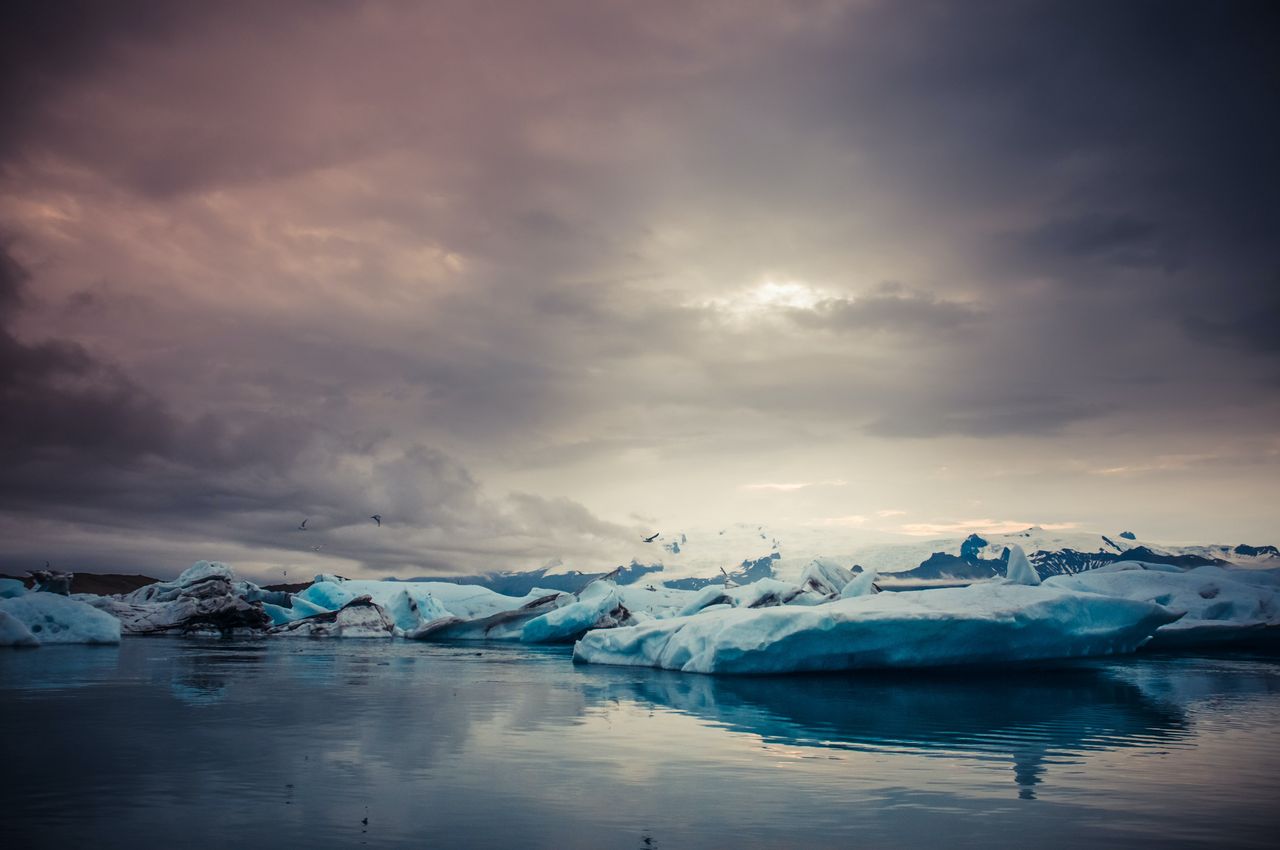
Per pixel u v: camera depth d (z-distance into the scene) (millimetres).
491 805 8898
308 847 7461
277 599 55000
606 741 12719
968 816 8562
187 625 45781
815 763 11117
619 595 45281
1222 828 8195
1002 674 23531
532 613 47344
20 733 13164
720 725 14336
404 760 11164
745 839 7793
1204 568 40562
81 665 25031
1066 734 13492
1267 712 16047
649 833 7961
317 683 21000
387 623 49750
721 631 23875
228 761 11039
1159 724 14586
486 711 15945
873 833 8000
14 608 35062
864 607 24578
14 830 7906
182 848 7402
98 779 9961
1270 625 32844
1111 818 8523
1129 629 27234
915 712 16016
